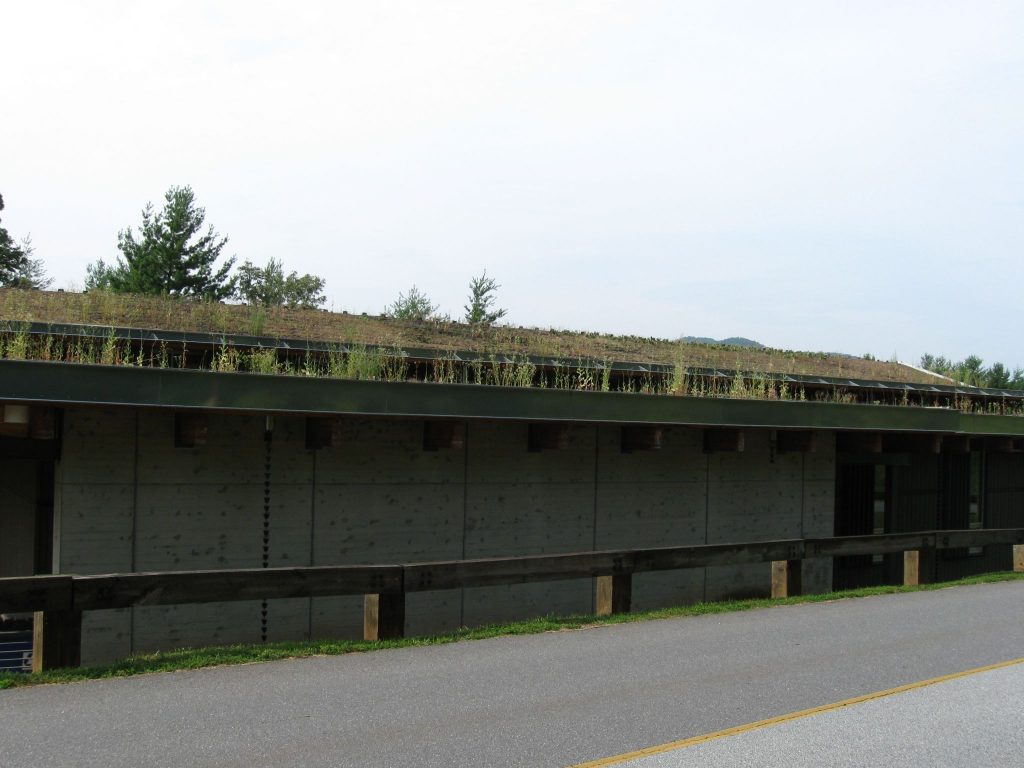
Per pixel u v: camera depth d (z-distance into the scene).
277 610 11.10
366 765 5.47
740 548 11.94
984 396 21.36
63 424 10.04
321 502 11.45
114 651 10.17
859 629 10.06
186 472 10.63
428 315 20.50
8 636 10.89
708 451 14.76
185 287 42.31
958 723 6.60
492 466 12.76
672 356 19.55
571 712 6.65
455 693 7.13
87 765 5.37
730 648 8.97
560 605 13.27
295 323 15.88
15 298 14.23
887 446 17.19
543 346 17.72
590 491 13.66
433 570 9.37
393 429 11.98
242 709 6.57
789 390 17.30
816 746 6.02
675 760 5.68
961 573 19.38
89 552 10.11
